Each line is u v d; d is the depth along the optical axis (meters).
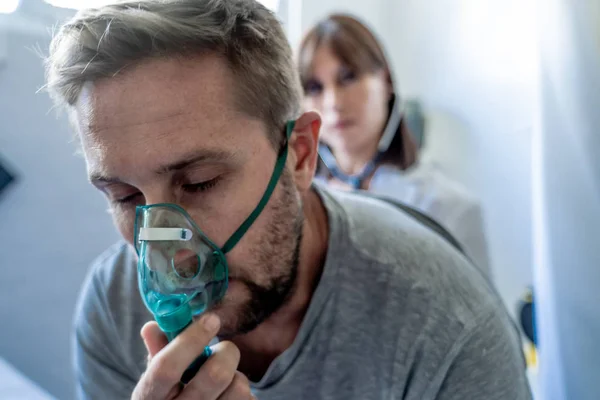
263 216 0.66
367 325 0.73
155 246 0.59
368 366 0.74
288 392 0.77
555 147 1.17
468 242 1.78
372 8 2.27
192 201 0.61
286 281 0.70
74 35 0.59
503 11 1.95
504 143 2.00
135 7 0.61
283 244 0.69
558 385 1.23
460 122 2.13
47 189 1.69
